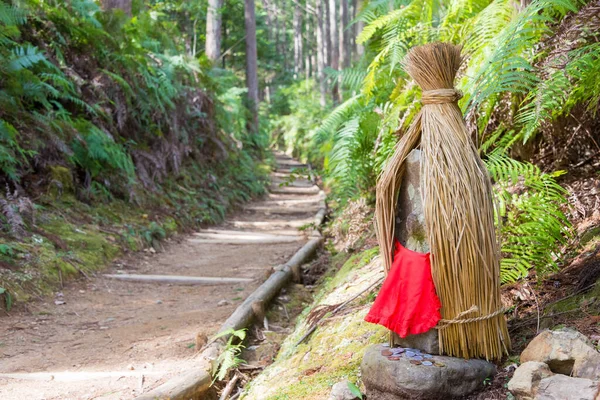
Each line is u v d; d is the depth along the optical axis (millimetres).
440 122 2232
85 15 8438
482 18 3510
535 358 2086
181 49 13234
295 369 3023
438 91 2254
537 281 2730
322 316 3518
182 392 3041
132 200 7984
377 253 4508
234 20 22578
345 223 6465
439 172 2160
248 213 11250
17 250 5270
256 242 8102
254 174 14125
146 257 6922
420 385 2057
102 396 3105
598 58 2768
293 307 4957
